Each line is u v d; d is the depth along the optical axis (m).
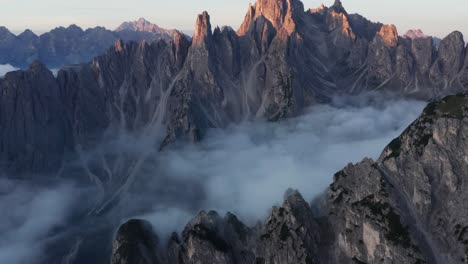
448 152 120.69
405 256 107.00
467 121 121.56
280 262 120.62
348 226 120.62
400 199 118.75
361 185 124.19
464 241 108.12
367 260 113.50
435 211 115.94
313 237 123.12
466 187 115.56
